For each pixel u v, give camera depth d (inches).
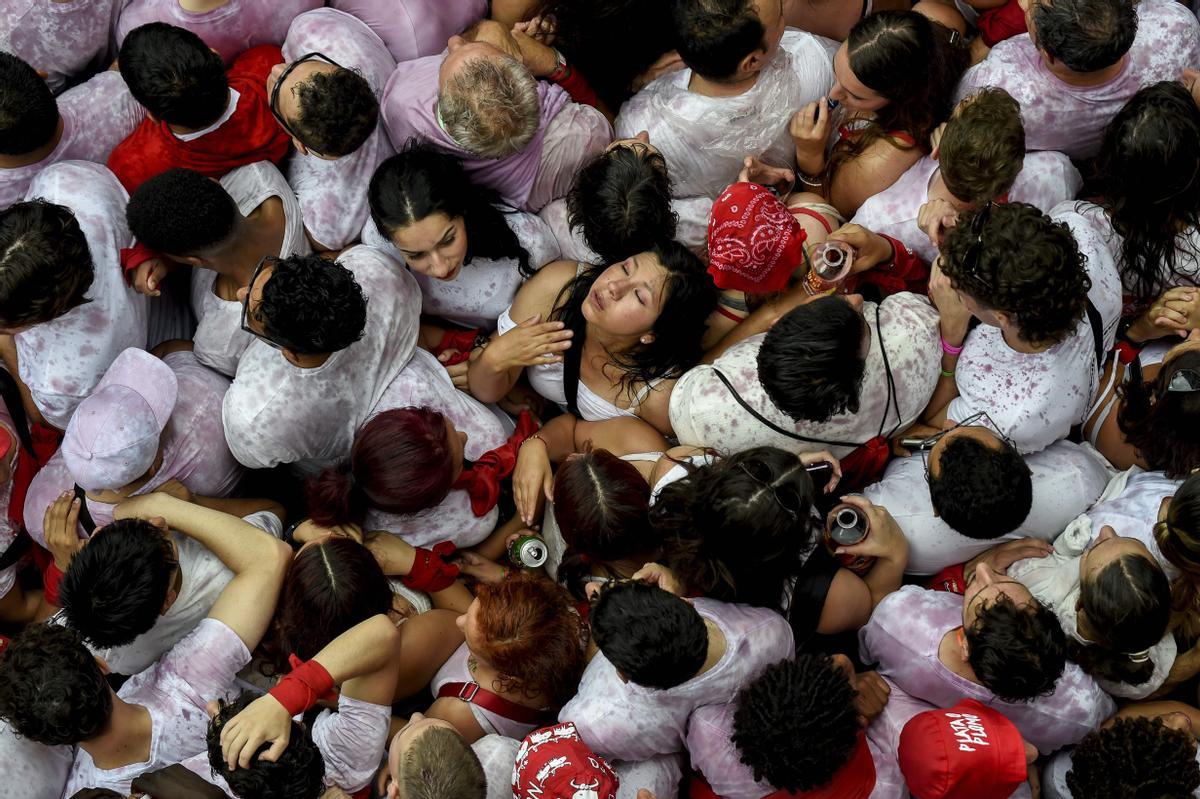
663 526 120.1
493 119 125.2
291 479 145.7
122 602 115.0
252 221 134.3
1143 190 127.5
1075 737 123.6
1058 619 118.5
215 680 122.9
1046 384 126.6
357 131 127.9
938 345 134.1
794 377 117.0
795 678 112.6
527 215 146.6
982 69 141.9
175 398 130.6
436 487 127.2
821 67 150.4
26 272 118.6
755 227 126.8
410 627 133.0
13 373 150.1
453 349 151.0
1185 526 111.1
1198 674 134.3
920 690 124.8
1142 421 127.0
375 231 143.0
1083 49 127.3
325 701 125.0
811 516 125.0
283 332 118.2
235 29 147.4
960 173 127.3
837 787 116.0
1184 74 137.3
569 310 142.2
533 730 128.0
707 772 118.8
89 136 143.8
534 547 141.8
